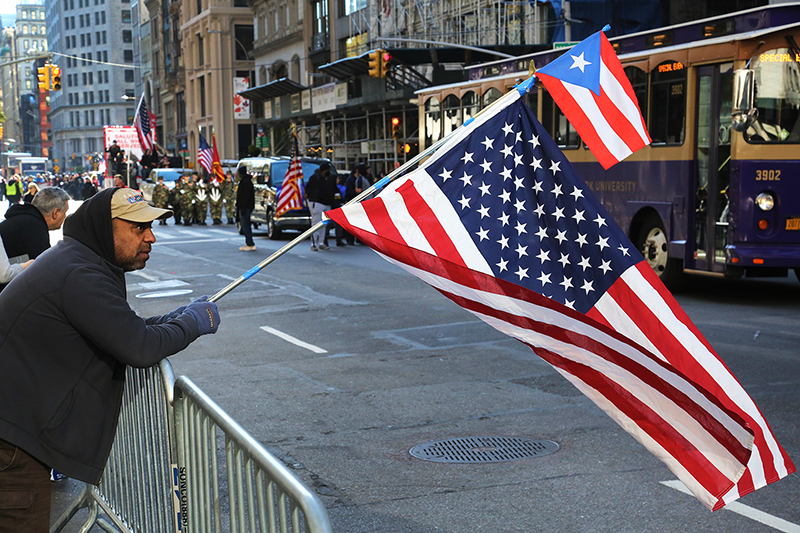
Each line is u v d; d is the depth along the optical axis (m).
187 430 3.39
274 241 24.92
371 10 46.75
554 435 6.25
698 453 3.53
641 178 14.14
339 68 42.00
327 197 21.70
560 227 3.77
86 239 3.29
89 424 3.23
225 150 75.44
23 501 3.22
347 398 7.43
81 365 3.21
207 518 3.22
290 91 53.31
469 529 4.63
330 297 13.70
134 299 14.09
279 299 13.59
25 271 3.24
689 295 13.45
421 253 3.78
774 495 5.04
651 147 13.87
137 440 3.97
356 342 9.98
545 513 4.83
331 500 5.09
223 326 11.26
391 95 40.03
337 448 6.06
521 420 6.65
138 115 55.19
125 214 3.27
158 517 3.77
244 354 9.41
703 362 3.55
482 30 36.28
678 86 13.34
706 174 12.90
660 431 3.59
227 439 2.84
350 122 47.44
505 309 3.79
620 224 14.70
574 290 3.73
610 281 3.70
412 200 3.81
